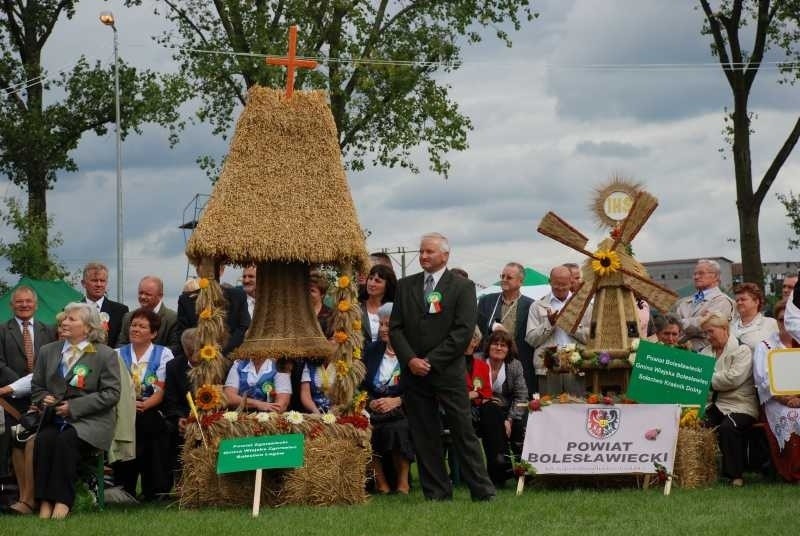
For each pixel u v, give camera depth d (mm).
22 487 10508
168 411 11039
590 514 9023
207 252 10203
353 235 10492
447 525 8445
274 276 10727
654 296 11367
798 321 9219
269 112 10805
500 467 11531
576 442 10875
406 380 10094
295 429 10117
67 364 10258
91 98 32812
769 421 11312
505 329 12172
